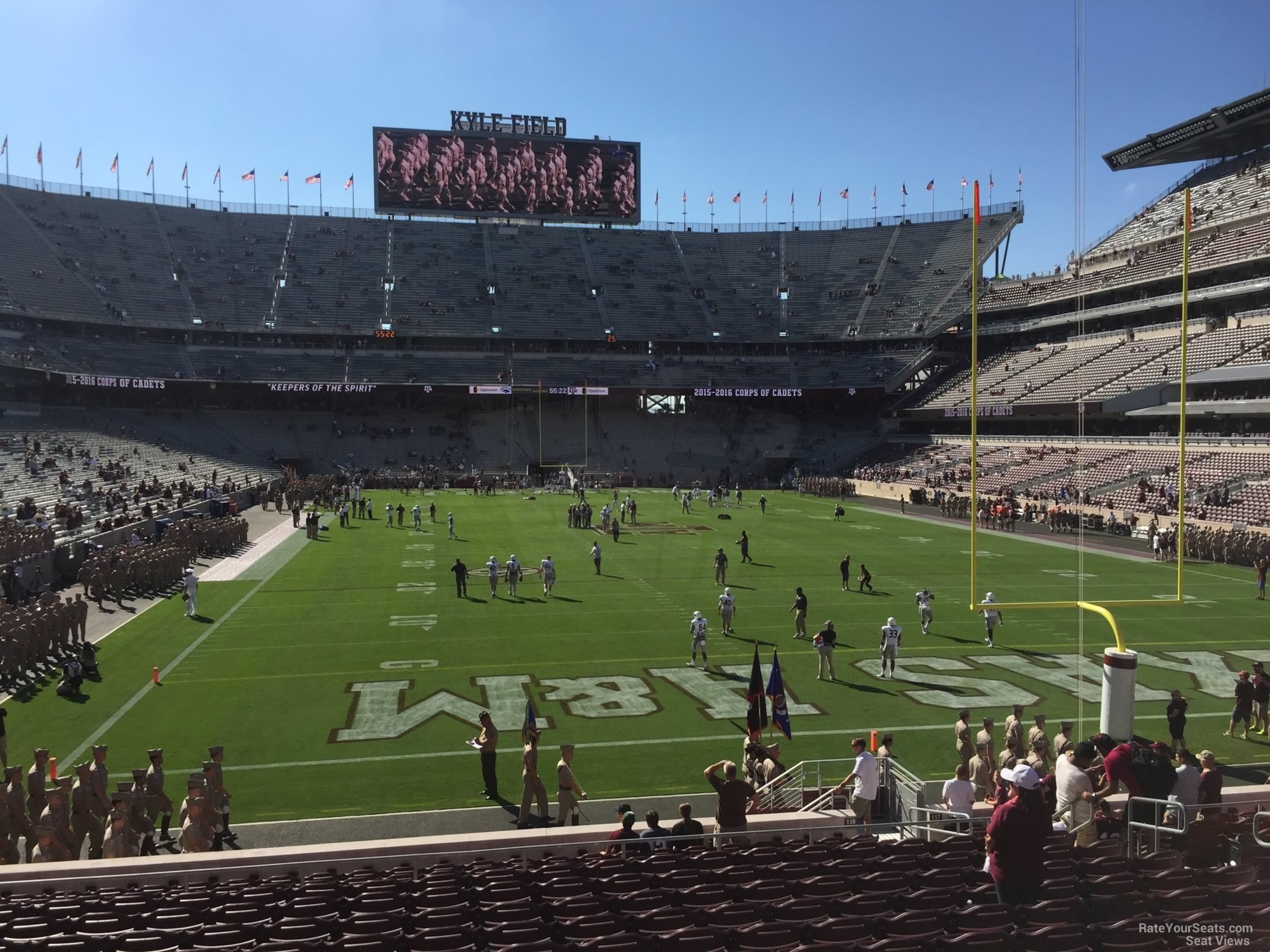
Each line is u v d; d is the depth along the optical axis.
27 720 16.11
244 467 61.38
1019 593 27.97
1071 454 53.91
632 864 8.40
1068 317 66.25
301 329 72.81
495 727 15.85
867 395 77.69
